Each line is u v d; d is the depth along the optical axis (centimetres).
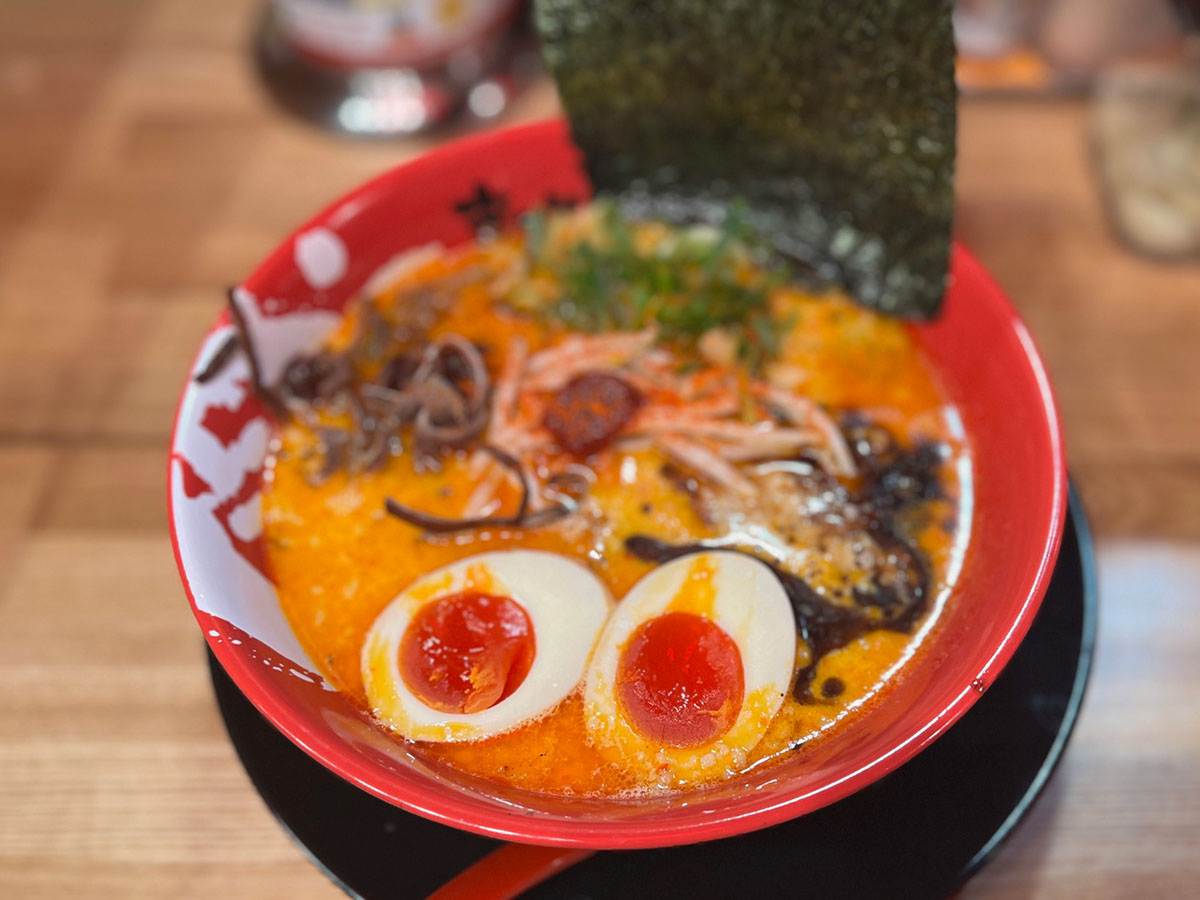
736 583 24
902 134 26
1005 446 25
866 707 23
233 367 26
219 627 22
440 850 22
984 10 38
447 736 23
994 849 21
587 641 24
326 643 25
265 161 37
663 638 24
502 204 30
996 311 26
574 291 29
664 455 27
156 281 34
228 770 25
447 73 39
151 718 26
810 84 26
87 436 31
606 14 27
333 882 22
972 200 35
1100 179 36
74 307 34
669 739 23
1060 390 31
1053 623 24
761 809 19
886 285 28
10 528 29
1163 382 31
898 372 28
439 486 27
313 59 39
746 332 29
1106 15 36
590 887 21
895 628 24
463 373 28
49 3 41
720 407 27
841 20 25
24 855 24
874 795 22
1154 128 35
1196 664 26
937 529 26
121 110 38
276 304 27
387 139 37
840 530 26
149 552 29
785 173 29
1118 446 30
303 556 26
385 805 22
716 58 27
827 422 27
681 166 30
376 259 29
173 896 24
